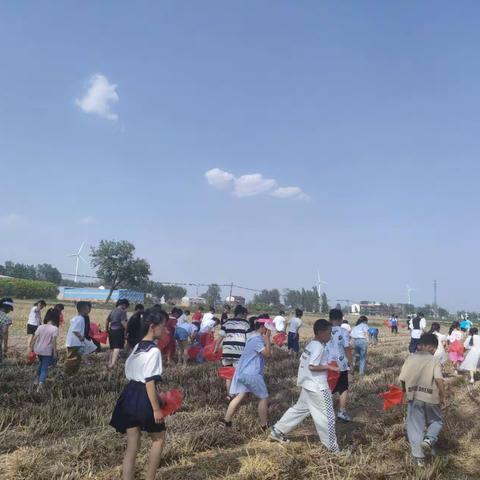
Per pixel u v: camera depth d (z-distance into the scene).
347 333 9.48
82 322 11.98
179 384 11.70
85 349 12.36
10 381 11.45
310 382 7.21
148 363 5.31
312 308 87.81
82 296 69.62
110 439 7.19
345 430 8.66
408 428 7.18
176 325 15.30
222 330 10.58
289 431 7.48
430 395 7.10
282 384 12.13
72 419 8.19
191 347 15.44
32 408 8.59
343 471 6.55
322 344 7.33
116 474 6.09
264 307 59.91
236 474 6.27
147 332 5.50
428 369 7.17
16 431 7.56
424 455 7.08
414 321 19.45
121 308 13.62
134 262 63.31
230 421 8.00
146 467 6.32
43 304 15.30
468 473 6.89
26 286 62.34
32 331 14.98
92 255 62.88
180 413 8.85
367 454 7.16
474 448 7.86
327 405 7.09
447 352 16.34
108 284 69.56
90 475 5.99
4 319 13.30
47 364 10.57
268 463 6.46
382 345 25.94
